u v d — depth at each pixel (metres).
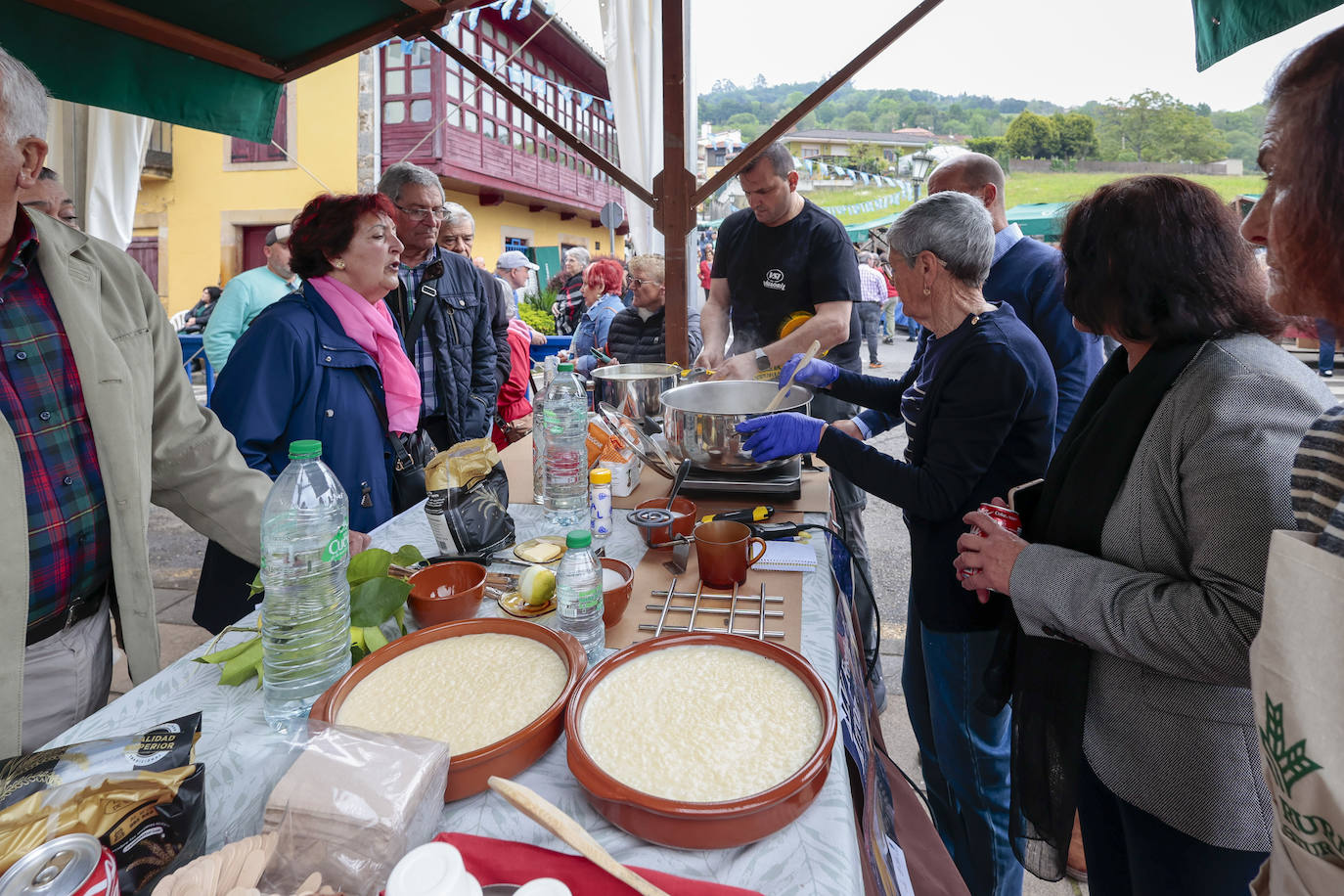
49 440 1.24
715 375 2.44
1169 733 0.99
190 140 10.96
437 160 10.84
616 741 0.79
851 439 1.54
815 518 1.63
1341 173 0.63
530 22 11.55
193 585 3.58
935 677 1.63
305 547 0.99
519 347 4.12
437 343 2.81
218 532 1.51
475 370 3.18
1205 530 0.89
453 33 8.62
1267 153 0.74
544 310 8.73
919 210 1.51
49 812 0.62
